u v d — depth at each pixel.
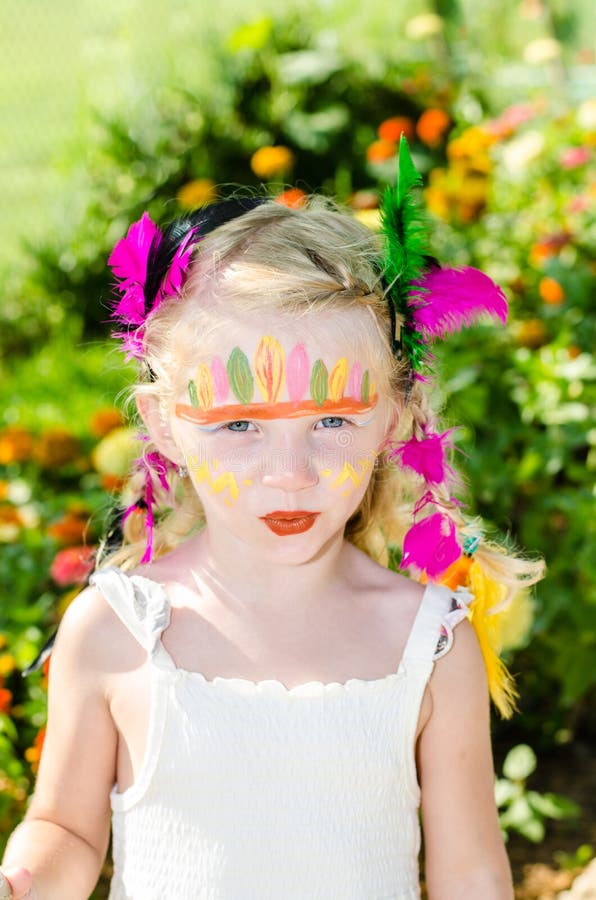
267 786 1.35
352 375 1.33
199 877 1.34
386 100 6.19
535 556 2.93
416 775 1.43
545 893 2.54
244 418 1.31
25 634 2.67
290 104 6.16
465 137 4.10
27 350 5.81
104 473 3.26
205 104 6.19
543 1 7.11
